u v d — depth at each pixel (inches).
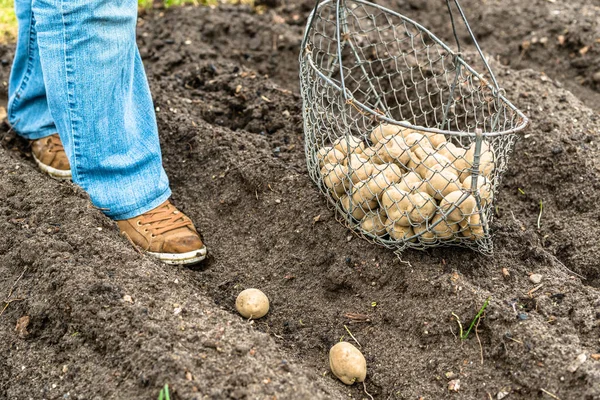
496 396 81.7
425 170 92.6
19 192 104.2
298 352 90.4
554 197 113.1
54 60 90.7
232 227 109.5
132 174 102.1
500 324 85.7
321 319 95.0
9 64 142.2
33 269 92.2
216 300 97.0
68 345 85.8
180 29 156.3
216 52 153.3
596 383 77.4
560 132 119.3
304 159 117.6
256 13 167.6
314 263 100.7
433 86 133.0
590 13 161.6
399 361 88.4
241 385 77.9
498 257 98.4
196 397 75.6
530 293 91.5
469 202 87.3
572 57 154.4
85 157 98.2
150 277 91.7
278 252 104.0
